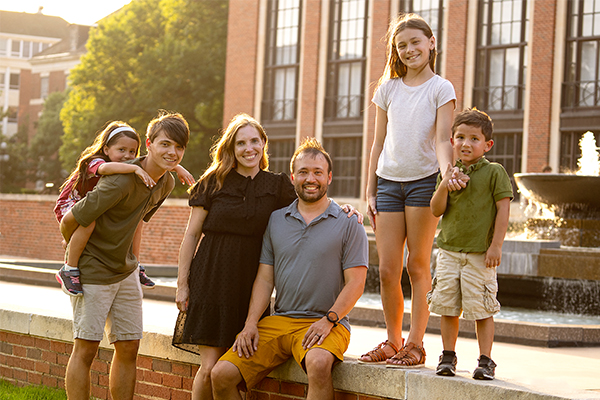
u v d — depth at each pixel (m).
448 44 24.31
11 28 61.84
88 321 3.99
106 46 33.03
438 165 3.88
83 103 35.56
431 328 6.26
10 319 5.57
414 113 3.88
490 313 3.48
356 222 3.85
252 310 3.83
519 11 23.28
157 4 33.78
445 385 3.35
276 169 28.02
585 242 10.39
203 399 3.88
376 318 6.59
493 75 23.72
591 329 5.68
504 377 3.62
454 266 3.54
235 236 3.92
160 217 18.42
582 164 16.53
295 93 27.62
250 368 3.73
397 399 3.52
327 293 3.80
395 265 3.93
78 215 3.93
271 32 28.28
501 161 23.56
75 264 4.03
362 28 26.33
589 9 22.22
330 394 3.56
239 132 3.98
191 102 33.22
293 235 3.85
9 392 5.14
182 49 31.98
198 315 3.85
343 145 26.56
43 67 54.56
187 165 33.72
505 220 3.47
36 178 51.34
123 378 4.22
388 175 3.94
